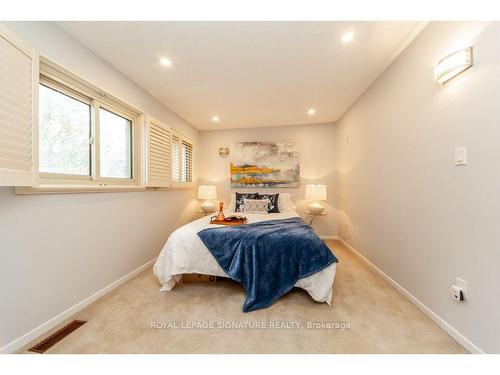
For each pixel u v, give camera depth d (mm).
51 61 1477
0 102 1105
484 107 1145
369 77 2324
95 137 1934
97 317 1575
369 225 2568
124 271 2191
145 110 2580
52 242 1481
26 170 1244
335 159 3955
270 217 2961
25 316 1310
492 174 1104
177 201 3430
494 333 1092
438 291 1471
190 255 1997
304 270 1770
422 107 1636
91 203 1808
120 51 1837
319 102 3000
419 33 1648
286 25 1554
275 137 4133
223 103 2998
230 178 4238
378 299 1810
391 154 2070
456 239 1324
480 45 1162
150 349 1262
